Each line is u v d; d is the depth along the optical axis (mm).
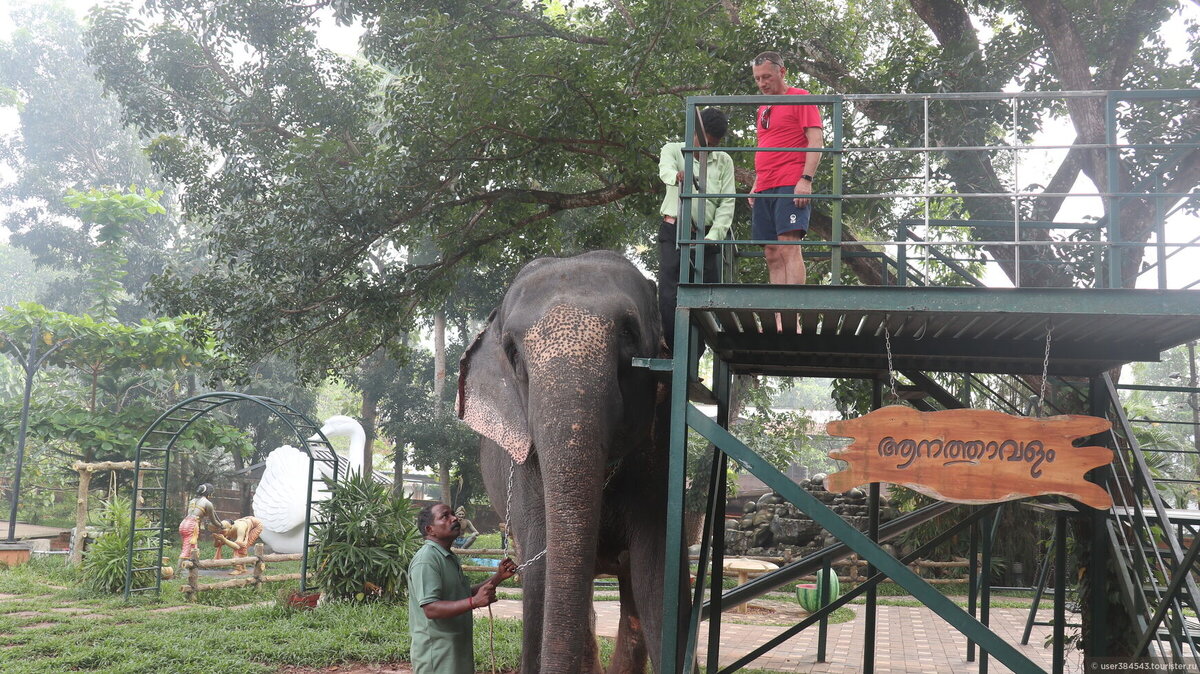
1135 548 6266
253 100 13820
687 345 4625
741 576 14750
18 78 40125
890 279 12898
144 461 24328
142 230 35562
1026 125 10906
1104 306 4305
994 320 4918
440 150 12172
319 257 11992
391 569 12000
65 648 8789
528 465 5312
